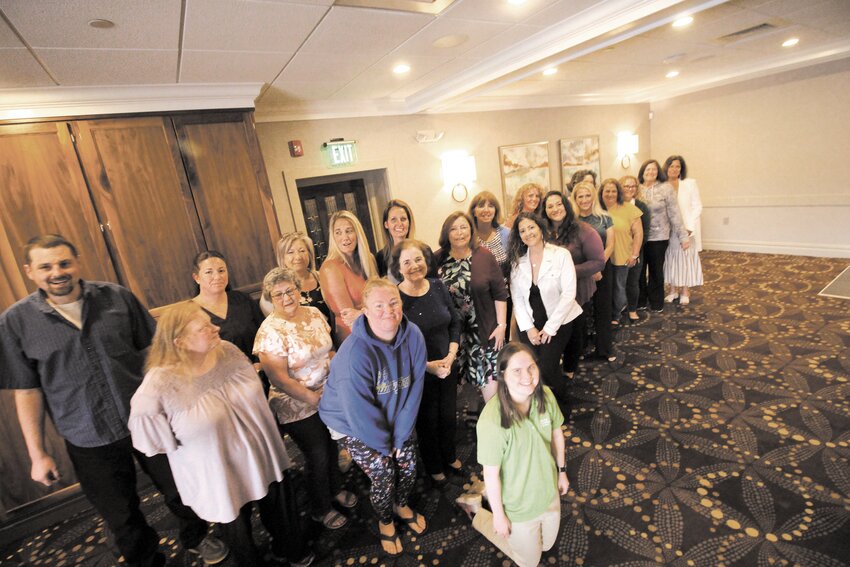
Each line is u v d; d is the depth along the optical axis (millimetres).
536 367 1479
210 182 2766
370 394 1570
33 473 1617
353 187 4508
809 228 5422
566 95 5621
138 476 2518
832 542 1582
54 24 1588
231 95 2756
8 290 2209
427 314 1898
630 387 2830
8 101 2152
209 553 1905
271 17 1828
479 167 5098
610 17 2391
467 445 2459
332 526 1976
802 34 3939
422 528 1905
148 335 1879
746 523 1714
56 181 2305
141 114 2520
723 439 2215
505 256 2729
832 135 5035
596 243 2619
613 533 1758
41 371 1584
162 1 1537
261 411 1587
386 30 2193
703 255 6227
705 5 2285
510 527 1573
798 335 3238
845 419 2229
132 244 2541
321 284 2133
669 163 4004
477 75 3268
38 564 2062
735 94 5777
